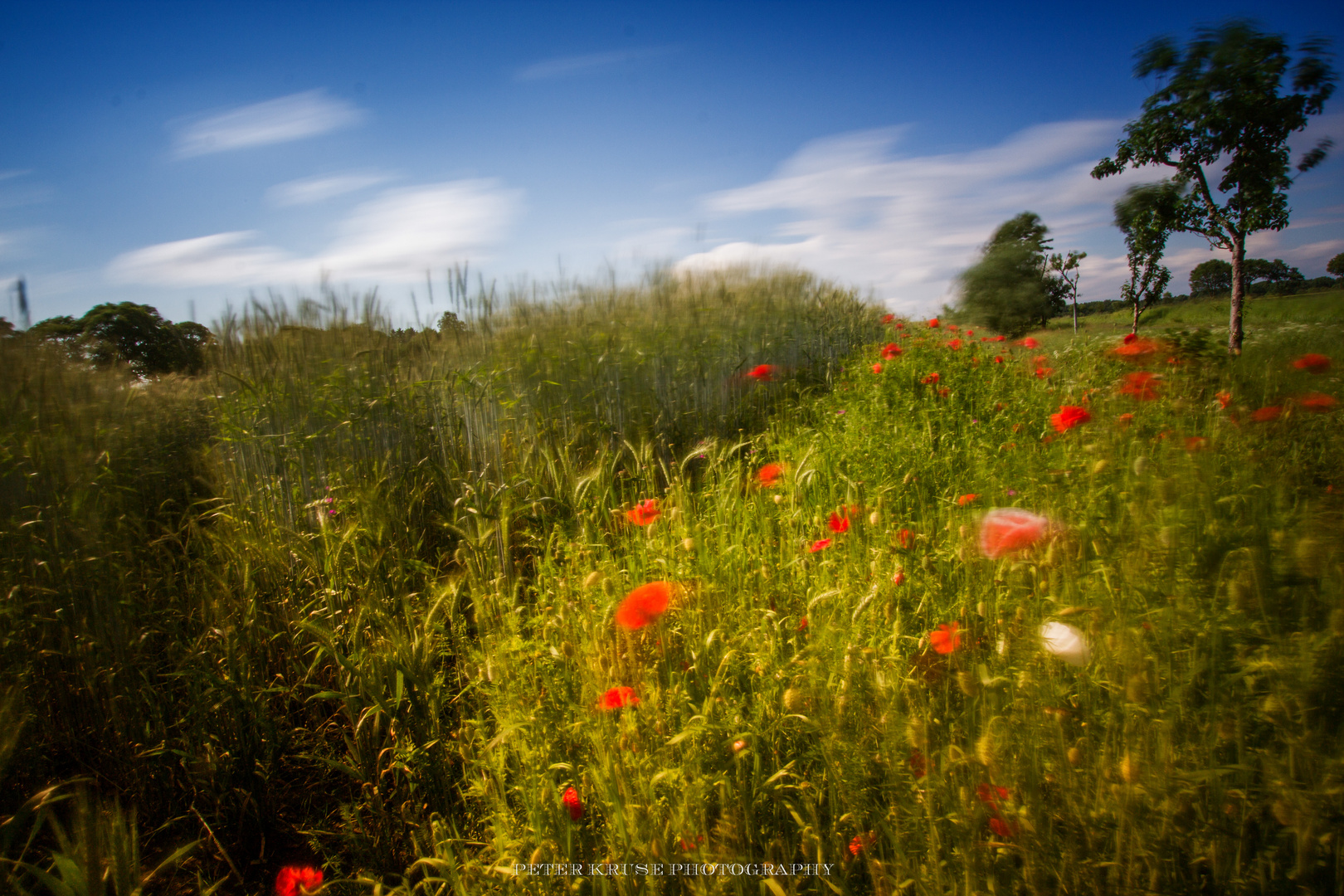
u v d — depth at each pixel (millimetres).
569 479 3424
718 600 2211
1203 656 1337
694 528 2682
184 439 4051
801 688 1608
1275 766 1126
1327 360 2469
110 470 2531
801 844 1400
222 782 1943
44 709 2029
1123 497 1962
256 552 2816
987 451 3252
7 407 2326
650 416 4566
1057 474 2332
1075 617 1500
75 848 1494
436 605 2270
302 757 2086
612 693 1607
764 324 6359
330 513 3148
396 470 3543
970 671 1534
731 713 1618
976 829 1197
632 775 1516
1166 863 1129
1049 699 1361
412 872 1758
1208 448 1954
